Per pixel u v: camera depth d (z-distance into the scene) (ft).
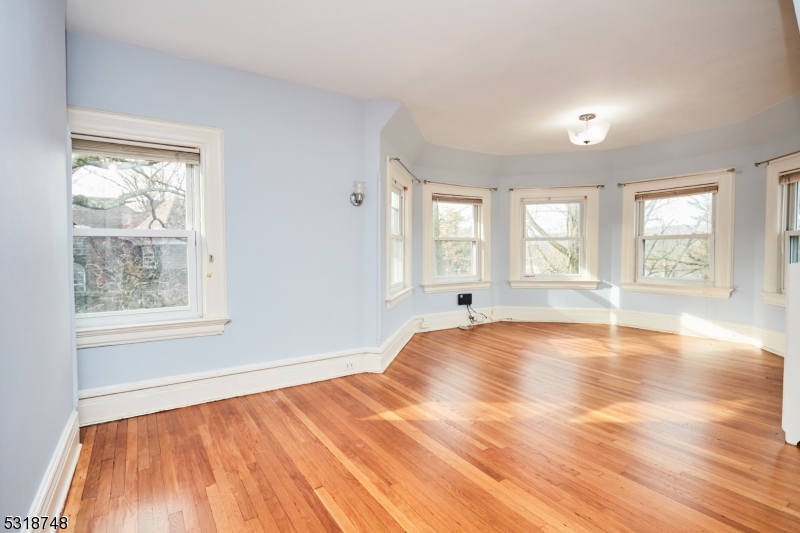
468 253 16.79
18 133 3.85
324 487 5.38
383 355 10.63
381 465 5.90
